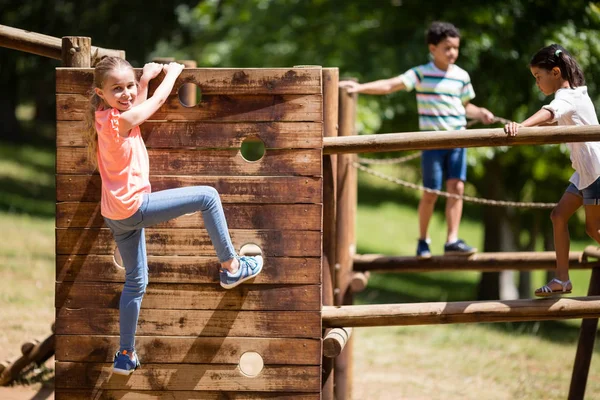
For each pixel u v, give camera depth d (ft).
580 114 18.31
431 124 24.70
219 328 17.08
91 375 17.19
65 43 18.17
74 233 17.04
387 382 28.71
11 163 87.15
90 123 15.69
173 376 17.15
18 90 95.45
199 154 16.85
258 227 16.94
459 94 24.80
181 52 67.21
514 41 45.29
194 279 17.04
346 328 19.62
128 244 16.06
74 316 17.13
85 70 16.83
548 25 45.62
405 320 18.51
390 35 49.19
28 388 23.85
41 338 24.26
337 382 24.18
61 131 16.89
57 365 17.20
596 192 18.26
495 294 63.36
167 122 16.81
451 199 24.59
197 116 16.83
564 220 18.92
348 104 23.70
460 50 43.73
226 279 16.57
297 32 54.19
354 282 23.80
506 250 66.08
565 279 18.62
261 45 55.42
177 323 17.10
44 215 60.59
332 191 19.67
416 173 61.72
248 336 17.06
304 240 16.89
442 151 24.59
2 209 59.26
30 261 40.57
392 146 18.01
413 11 48.60
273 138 16.80
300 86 16.70
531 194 67.00
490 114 25.40
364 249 91.86
